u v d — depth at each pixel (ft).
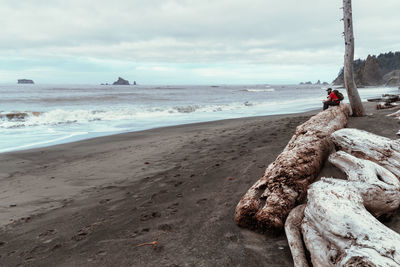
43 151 29.04
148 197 14.76
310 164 11.78
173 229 10.81
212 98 138.31
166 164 21.24
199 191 14.75
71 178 19.80
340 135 13.71
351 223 7.13
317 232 7.86
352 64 28.35
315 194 8.64
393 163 11.27
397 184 9.59
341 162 11.73
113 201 14.78
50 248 10.39
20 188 18.08
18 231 12.03
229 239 9.62
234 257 8.54
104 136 37.09
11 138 36.45
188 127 42.04
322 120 17.83
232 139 27.50
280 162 12.03
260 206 10.27
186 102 106.11
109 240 10.50
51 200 15.71
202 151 24.04
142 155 25.17
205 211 12.14
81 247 10.21
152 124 48.24
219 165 18.92
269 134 27.22
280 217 9.67
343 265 6.35
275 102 100.07
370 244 6.41
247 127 34.35
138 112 64.18
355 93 28.53
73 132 40.91
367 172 9.92
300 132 16.56
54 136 37.76
